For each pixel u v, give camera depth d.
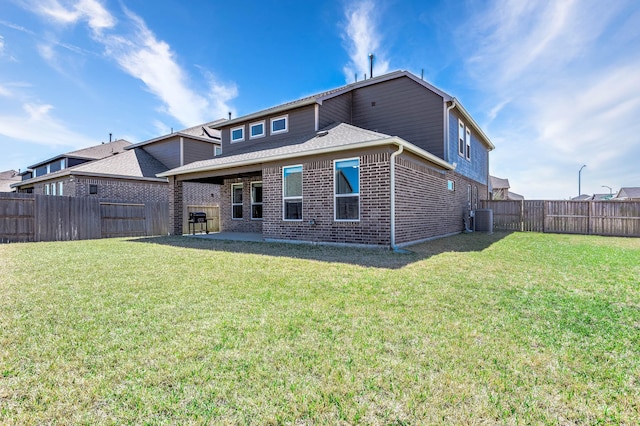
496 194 39.06
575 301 3.98
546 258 7.03
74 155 22.39
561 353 2.67
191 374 2.35
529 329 3.14
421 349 2.72
